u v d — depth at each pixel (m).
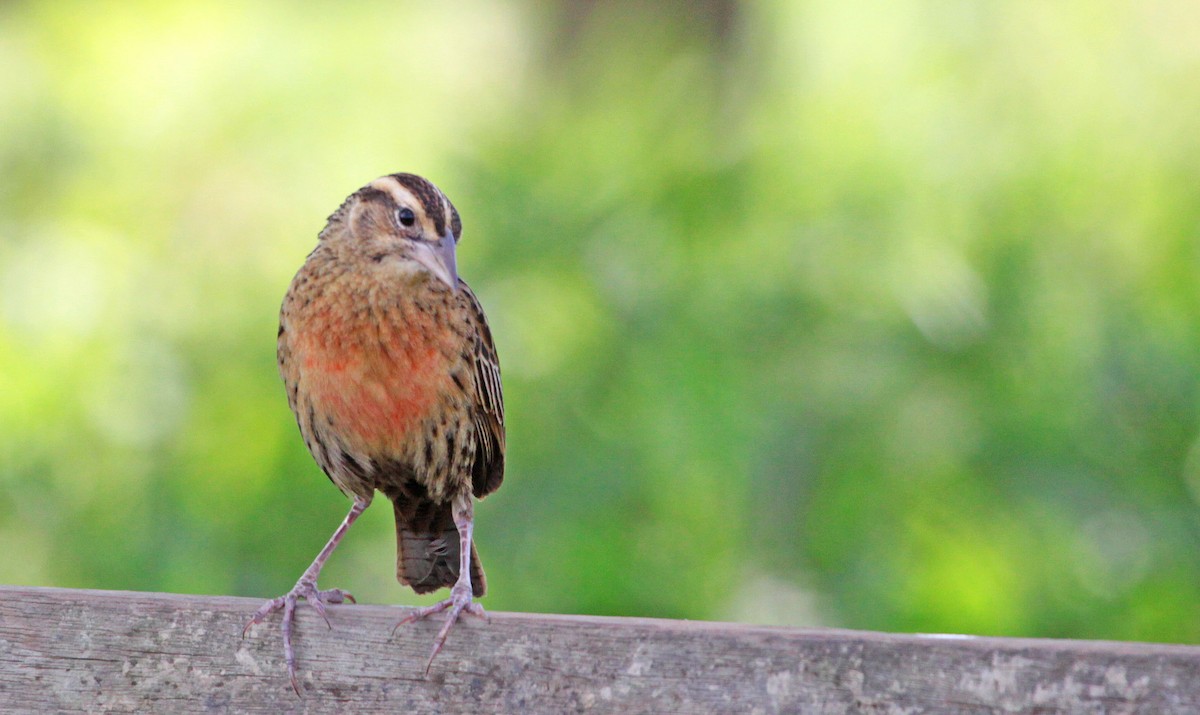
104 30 14.75
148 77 14.40
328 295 7.50
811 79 13.65
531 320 11.87
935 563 10.99
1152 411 11.17
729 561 10.90
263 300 12.41
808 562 11.21
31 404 11.62
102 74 14.41
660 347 11.45
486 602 10.70
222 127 13.88
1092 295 11.75
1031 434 11.11
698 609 10.70
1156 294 11.70
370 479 8.02
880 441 11.35
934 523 11.16
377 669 6.05
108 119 14.16
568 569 10.64
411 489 8.11
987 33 13.28
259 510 11.11
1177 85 12.88
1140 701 5.43
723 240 12.12
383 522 11.30
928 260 11.77
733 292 11.62
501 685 5.95
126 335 12.10
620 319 11.75
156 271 12.84
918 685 5.60
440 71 16.42
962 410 11.36
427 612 6.05
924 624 10.68
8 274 12.62
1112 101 12.81
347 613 6.11
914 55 13.25
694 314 11.55
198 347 12.12
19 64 14.61
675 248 12.00
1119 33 13.13
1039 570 10.75
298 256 13.09
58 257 12.60
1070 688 5.49
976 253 11.92
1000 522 11.02
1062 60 13.12
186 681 6.14
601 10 17.83
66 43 14.72
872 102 12.98
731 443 11.05
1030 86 13.01
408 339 7.50
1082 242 12.08
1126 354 11.21
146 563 10.97
